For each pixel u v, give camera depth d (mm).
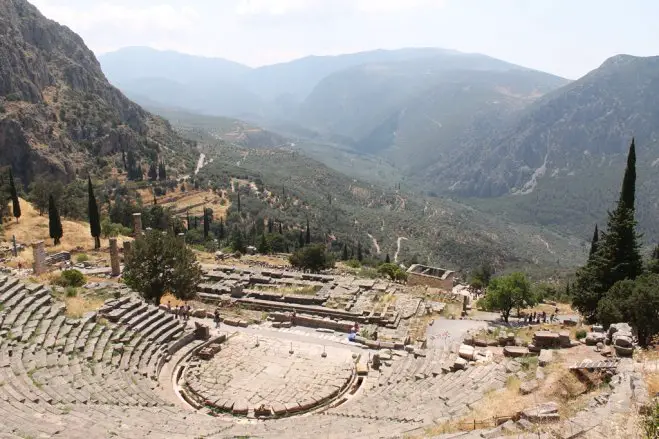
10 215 81000
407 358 32031
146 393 24812
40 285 32906
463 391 22453
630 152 46062
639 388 17141
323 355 33281
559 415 16109
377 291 52312
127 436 17359
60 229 70875
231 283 52031
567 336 28109
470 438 14734
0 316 27062
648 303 28844
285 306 45500
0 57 161250
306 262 70812
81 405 20250
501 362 26109
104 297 36688
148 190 154625
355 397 27406
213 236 112438
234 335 37125
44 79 186250
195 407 25781
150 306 35531
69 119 171500
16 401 19141
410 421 19422
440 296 55438
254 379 29219
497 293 44562
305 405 25922
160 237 40875
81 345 26906
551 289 74438
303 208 189625
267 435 19297
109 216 111000
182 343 33312
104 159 167500
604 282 42719
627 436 13422
